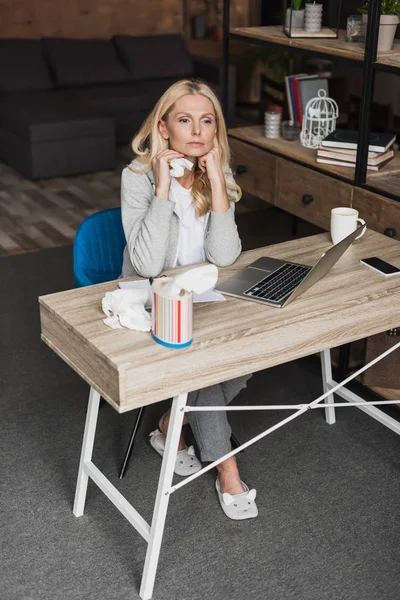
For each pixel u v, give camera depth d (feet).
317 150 10.87
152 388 6.40
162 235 7.70
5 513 8.20
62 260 14.70
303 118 11.84
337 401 10.24
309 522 8.11
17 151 20.11
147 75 24.56
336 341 7.36
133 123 22.72
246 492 8.29
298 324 7.04
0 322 12.29
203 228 8.27
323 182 10.50
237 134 12.47
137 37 25.05
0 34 24.43
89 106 21.21
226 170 8.44
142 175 8.05
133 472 8.86
